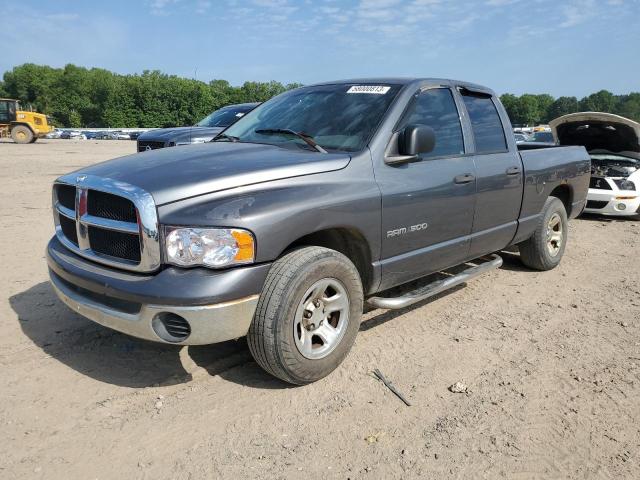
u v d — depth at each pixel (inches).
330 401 128.3
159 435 113.8
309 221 125.6
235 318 116.3
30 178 522.0
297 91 186.9
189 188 116.5
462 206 171.2
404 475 104.0
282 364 124.3
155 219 112.9
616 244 306.7
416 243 157.6
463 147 176.4
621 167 388.2
